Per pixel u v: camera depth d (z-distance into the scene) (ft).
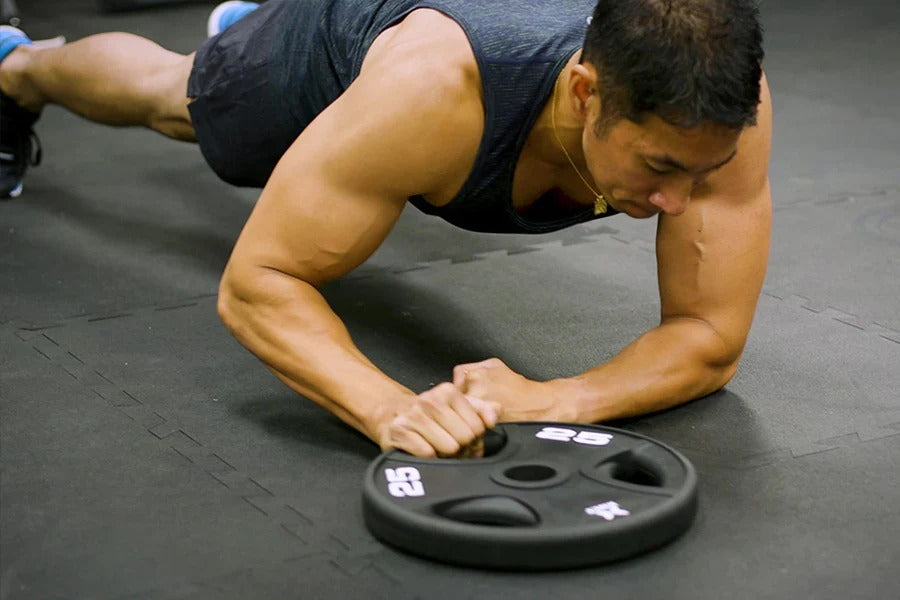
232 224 8.23
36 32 15.28
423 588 3.81
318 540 4.13
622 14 3.92
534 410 4.64
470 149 4.52
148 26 15.57
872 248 7.40
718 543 4.05
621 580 3.82
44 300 6.72
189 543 4.13
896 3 16.43
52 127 11.13
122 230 8.07
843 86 12.14
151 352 5.94
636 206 4.17
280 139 6.04
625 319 6.27
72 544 4.14
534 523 3.87
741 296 4.95
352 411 4.56
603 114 4.02
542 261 7.32
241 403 5.32
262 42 6.01
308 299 4.73
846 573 3.88
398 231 8.02
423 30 4.61
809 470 4.58
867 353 5.73
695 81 3.80
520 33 4.46
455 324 6.26
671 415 5.07
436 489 4.05
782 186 8.88
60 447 4.90
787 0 16.99
